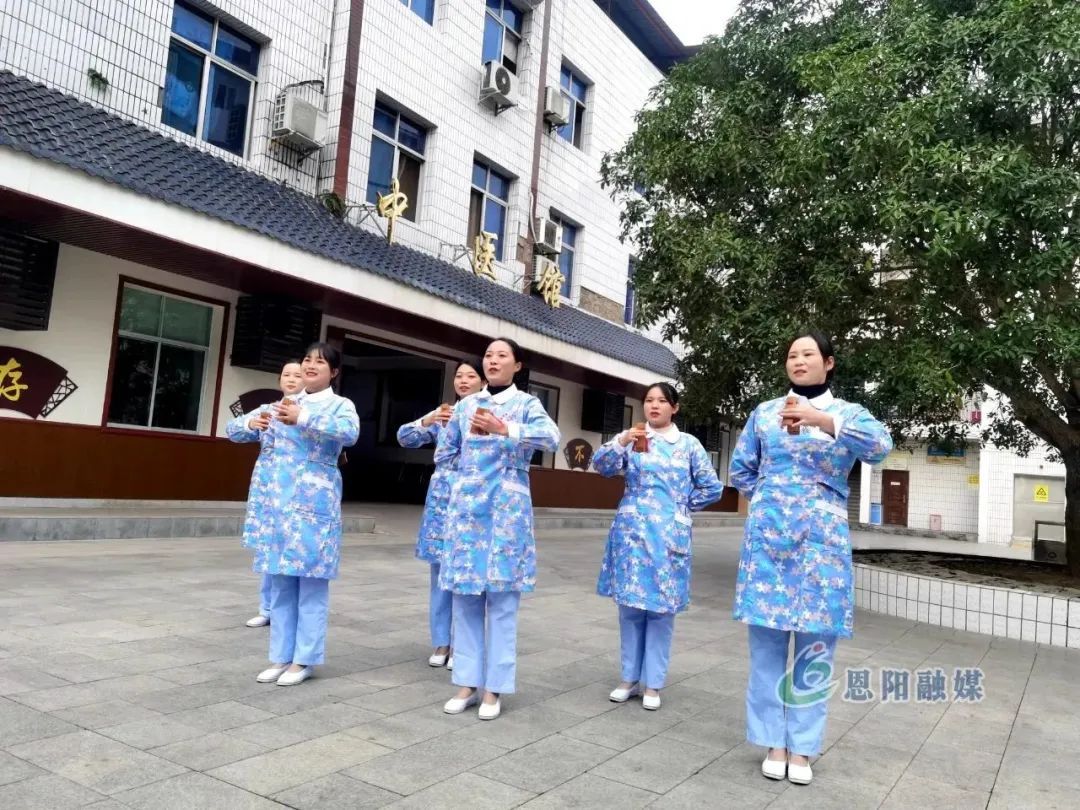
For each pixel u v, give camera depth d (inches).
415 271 424.8
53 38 322.3
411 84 481.4
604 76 689.0
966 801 116.3
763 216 323.6
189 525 325.7
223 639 173.8
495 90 526.9
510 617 140.1
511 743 126.6
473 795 105.8
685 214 339.3
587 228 669.9
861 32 291.9
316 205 419.5
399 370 613.6
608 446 158.6
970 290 266.8
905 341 270.1
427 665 167.8
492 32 565.6
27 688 133.0
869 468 907.4
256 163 404.5
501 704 147.1
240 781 104.7
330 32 440.8
